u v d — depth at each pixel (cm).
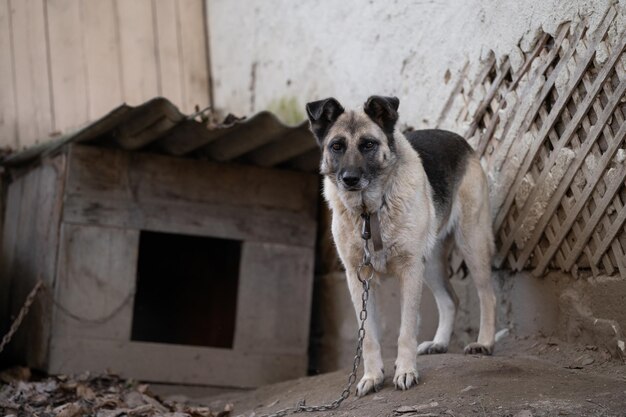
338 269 739
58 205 684
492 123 579
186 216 705
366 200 469
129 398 591
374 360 473
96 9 896
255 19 880
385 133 475
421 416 398
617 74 480
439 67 632
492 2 581
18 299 747
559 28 525
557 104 521
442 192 519
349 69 741
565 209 519
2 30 852
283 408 504
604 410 387
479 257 543
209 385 699
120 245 686
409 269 479
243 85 901
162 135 662
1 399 561
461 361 485
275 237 729
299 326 728
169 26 934
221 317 804
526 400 407
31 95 856
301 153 688
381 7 700
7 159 803
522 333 565
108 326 677
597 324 502
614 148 482
